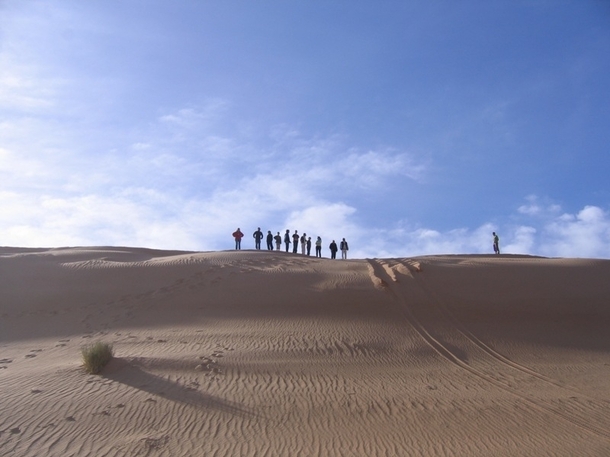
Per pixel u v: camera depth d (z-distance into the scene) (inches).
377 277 1063.0
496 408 500.1
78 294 1020.5
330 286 1030.4
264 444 400.8
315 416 464.8
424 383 592.4
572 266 1191.6
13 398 475.8
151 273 1125.7
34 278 1099.3
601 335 893.8
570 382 629.0
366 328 840.9
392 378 610.2
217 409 469.7
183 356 638.5
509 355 765.9
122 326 858.1
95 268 1154.0
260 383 554.9
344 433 427.5
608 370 706.8
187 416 449.4
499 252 1675.7
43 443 386.0
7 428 409.7
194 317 893.2
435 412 483.2
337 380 586.6
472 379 623.5
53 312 944.3
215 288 1030.4
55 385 515.5
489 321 909.8
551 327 904.3
